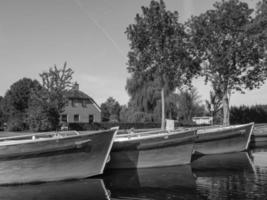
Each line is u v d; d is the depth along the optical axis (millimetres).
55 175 17562
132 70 39094
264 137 36688
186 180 17734
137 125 55250
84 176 18125
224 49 42406
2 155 16719
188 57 41031
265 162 23359
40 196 14992
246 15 42281
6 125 55250
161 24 37969
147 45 38781
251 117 57625
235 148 28812
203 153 27438
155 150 21547
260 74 43438
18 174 17000
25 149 16953
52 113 41625
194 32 43219
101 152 18344
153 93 59219
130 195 14828
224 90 43938
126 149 21156
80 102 64875
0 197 14891
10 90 64562
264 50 41594
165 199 14078
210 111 54375
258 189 15352
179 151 22016
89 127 53344
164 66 37906
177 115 61844
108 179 18281
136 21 38750
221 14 42219
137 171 20609
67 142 17516
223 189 15484
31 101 43625
